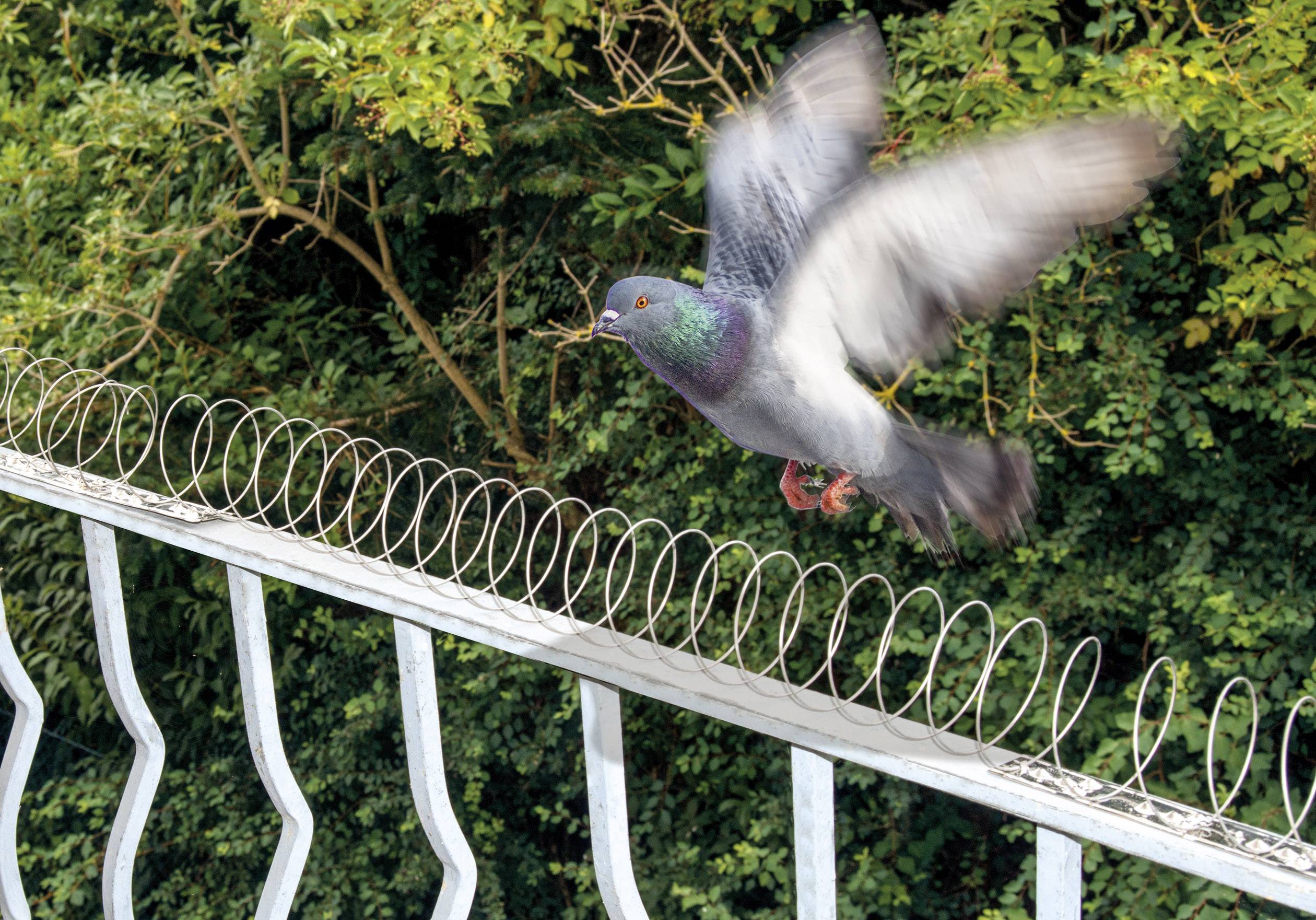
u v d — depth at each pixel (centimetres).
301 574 154
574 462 617
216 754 654
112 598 176
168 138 655
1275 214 487
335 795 670
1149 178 137
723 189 205
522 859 665
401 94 432
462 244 752
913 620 552
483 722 650
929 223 151
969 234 150
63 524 599
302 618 658
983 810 587
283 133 633
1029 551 525
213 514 169
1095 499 539
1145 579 538
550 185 477
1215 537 505
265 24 522
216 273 650
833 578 569
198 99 636
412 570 153
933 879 610
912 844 584
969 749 116
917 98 401
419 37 438
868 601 564
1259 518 507
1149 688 518
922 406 527
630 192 458
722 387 180
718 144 212
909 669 564
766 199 201
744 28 538
